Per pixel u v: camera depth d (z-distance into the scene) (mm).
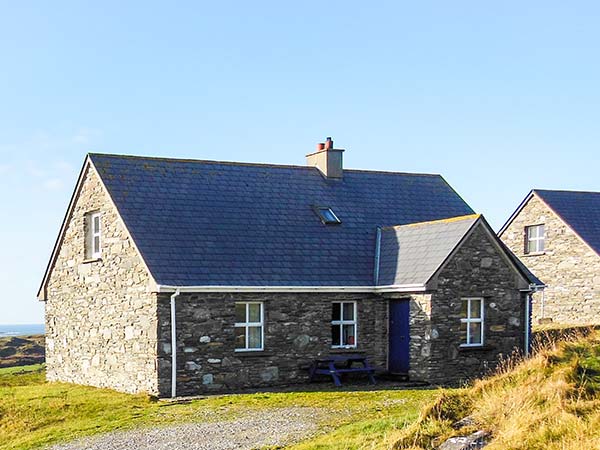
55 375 31141
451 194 33594
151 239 25109
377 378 26469
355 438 15555
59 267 30844
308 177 31125
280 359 25250
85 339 28328
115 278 26141
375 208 30969
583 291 37438
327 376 25875
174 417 19719
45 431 19422
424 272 25422
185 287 23641
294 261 26703
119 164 27625
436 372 24875
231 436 17078
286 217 28578
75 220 29406
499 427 14742
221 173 29312
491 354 25984
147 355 23938
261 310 25297
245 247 26375
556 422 14023
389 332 27078
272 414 19406
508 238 41656
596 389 15758
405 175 33688
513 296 26641
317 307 26062
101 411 21438
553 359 17344
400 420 16500
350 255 28016
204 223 26641
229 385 24406
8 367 51000
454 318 25344
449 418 15688
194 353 23938
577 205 39938
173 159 28906
